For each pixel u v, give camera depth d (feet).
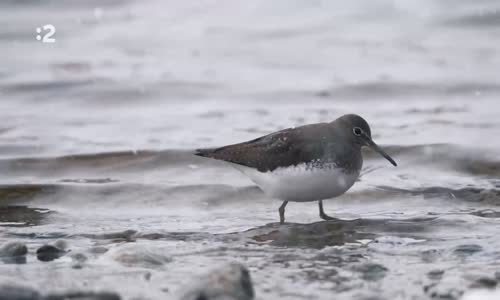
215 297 29.78
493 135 58.80
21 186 50.03
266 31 93.71
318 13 99.35
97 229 42.60
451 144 56.24
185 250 38.45
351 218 43.96
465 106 68.13
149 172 53.83
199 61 83.97
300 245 39.37
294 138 41.29
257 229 42.27
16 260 36.81
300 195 41.83
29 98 72.95
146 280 33.58
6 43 92.07
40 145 58.95
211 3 104.17
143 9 103.55
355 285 32.71
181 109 69.31
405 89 73.56
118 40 92.89
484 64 80.07
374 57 83.76
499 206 45.93
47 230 42.37
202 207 47.57
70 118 67.15
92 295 30.01
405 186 49.32
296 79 77.36
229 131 62.23
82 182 51.37
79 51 88.74
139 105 70.90
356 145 42.63
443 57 82.99
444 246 38.29
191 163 54.80
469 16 94.99
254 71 80.28
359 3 100.99
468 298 30.12
